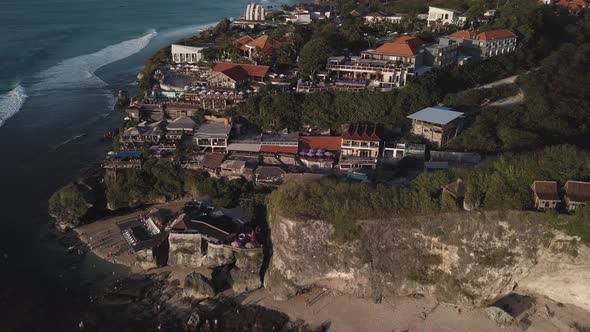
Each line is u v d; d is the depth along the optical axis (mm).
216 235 91438
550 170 88438
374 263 86688
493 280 84625
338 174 108562
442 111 117688
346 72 138750
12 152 126562
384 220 86938
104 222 104938
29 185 114125
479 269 84688
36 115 147875
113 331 79188
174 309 83938
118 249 96812
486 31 146375
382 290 86562
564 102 117812
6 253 94750
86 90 169250
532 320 81375
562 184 87188
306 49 146000
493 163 92938
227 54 165000
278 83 138500
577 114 116250
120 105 156750
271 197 97062
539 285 85625
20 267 91688
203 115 130625
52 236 100000
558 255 83000
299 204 89438
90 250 96625
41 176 117438
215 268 91312
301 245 87562
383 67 134500
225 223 95125
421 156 110750
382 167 110500
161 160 114438
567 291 84125
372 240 86875
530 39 151125
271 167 110812
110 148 129125
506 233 84438
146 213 107125
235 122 127375
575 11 186875
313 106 126750
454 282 85188
